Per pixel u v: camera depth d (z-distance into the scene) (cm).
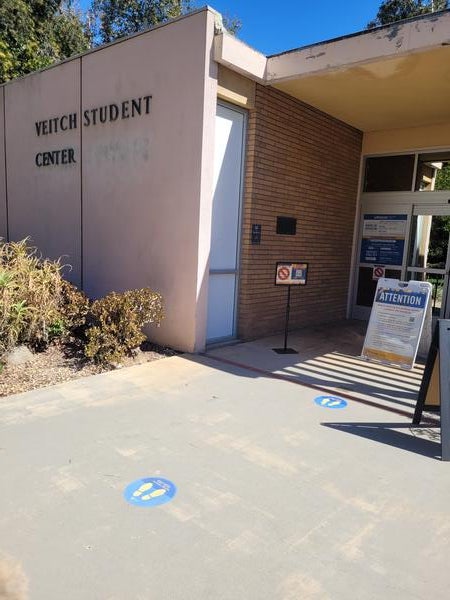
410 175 867
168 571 228
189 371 539
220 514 275
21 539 247
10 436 362
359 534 262
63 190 782
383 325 617
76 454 337
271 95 666
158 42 602
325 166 810
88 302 616
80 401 439
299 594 217
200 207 579
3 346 519
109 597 211
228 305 674
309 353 649
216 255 638
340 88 657
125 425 389
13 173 895
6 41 1145
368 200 922
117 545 245
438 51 518
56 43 1355
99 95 692
